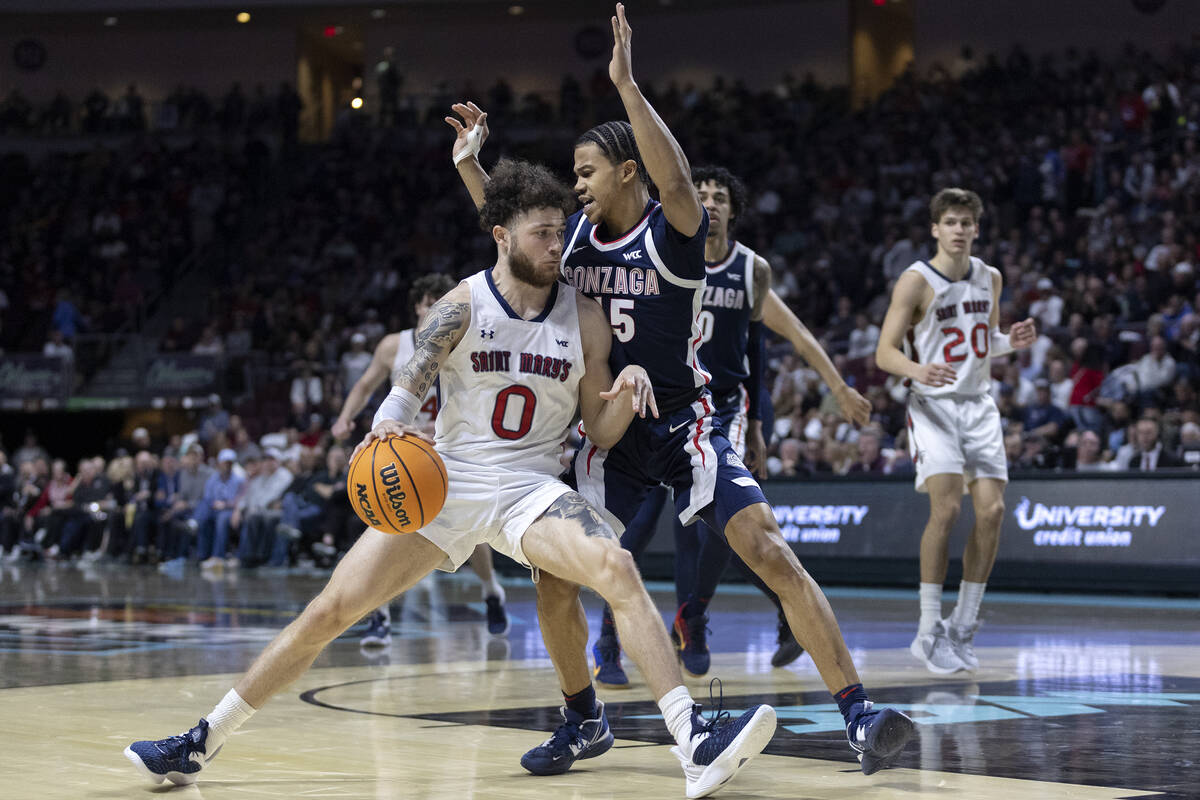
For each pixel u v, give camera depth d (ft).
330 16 83.51
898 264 56.08
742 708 14.21
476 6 81.61
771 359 51.24
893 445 40.73
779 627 17.72
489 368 10.40
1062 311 47.67
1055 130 63.93
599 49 84.94
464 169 12.76
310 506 45.88
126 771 10.63
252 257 74.74
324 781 10.22
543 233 10.28
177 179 80.07
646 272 11.30
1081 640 21.76
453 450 10.61
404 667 18.49
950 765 10.66
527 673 17.74
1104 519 31.55
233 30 87.76
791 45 81.46
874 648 20.62
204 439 57.06
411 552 10.30
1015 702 14.40
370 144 80.89
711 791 9.30
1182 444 33.73
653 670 9.50
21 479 56.65
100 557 52.39
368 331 63.05
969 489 18.21
